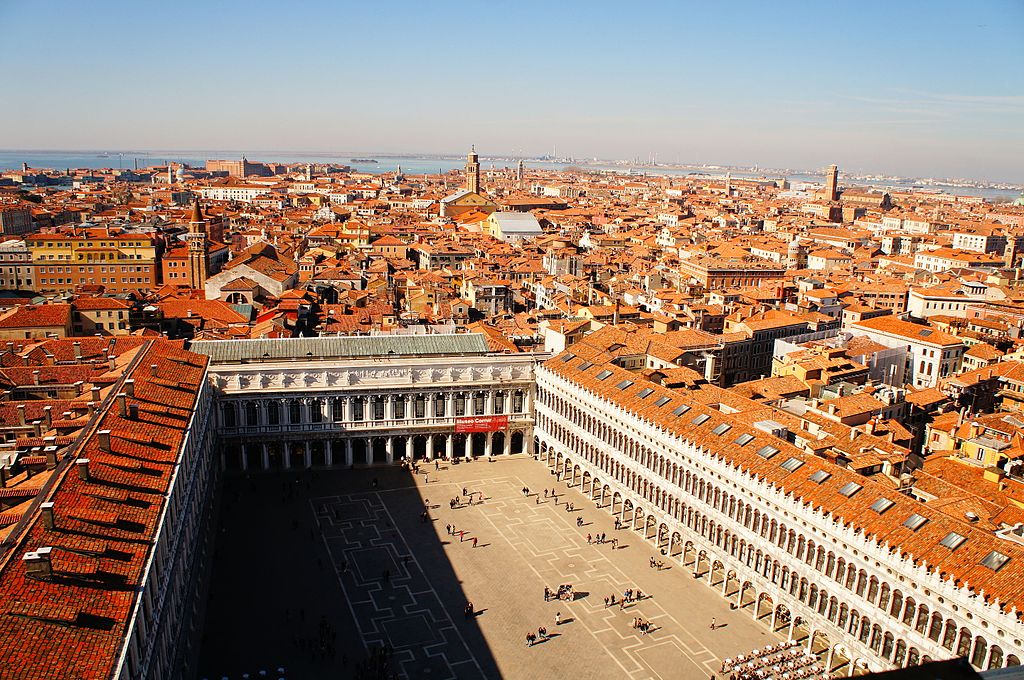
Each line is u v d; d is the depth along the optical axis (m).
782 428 124.38
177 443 101.94
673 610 113.88
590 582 121.00
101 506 79.69
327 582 119.25
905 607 89.56
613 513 144.62
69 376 138.62
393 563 125.38
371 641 105.31
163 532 82.56
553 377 162.12
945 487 108.69
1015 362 187.62
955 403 171.88
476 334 182.12
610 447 144.12
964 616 82.94
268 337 196.50
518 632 108.31
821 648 104.56
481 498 150.00
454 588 118.69
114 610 66.06
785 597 106.12
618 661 102.38
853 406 145.50
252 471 160.62
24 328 184.75
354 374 161.38
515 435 175.50
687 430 125.75
